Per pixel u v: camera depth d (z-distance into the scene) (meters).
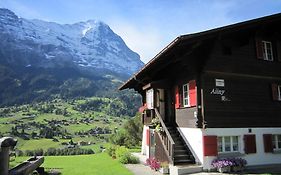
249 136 15.16
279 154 15.90
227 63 15.12
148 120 18.66
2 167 6.64
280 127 16.28
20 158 22.47
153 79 19.50
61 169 15.66
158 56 14.05
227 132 14.59
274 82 16.67
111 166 16.77
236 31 14.46
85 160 20.30
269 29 16.50
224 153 14.42
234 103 15.04
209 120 14.23
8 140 6.76
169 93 17.89
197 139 14.43
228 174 13.01
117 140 31.08
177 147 15.53
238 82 15.40
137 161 18.28
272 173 13.20
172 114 17.55
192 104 14.95
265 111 15.96
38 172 13.59
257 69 16.03
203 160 13.81
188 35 12.61
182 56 14.26
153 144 18.12
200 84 14.51
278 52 17.02
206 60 14.26
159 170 14.63
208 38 13.50
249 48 16.06
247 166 14.79
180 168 13.20
